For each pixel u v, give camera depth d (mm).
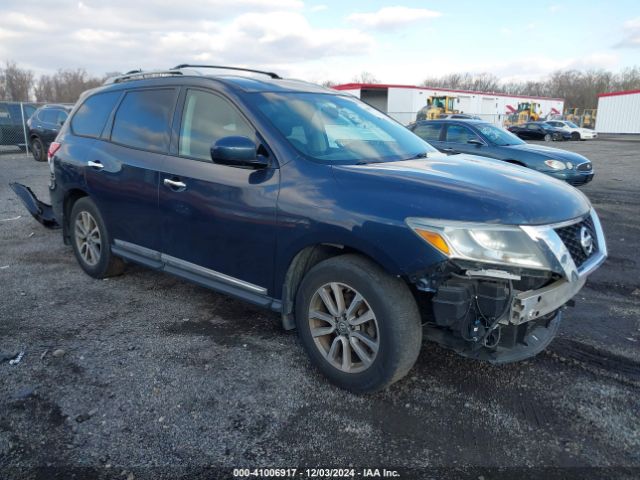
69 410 2789
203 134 3621
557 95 80375
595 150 25094
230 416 2756
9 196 9555
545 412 2814
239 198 3248
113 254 4574
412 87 40469
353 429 2656
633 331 3838
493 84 91812
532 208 2613
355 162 3174
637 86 72125
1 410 2781
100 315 4059
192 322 3932
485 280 2580
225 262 3459
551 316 3010
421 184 2740
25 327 3824
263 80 3834
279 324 3893
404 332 2680
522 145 9984
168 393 2959
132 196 4074
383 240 2600
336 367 2992
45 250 5941
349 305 2916
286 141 3178
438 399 2926
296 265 3109
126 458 2428
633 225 7426
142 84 4277
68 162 4777
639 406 2875
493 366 3289
